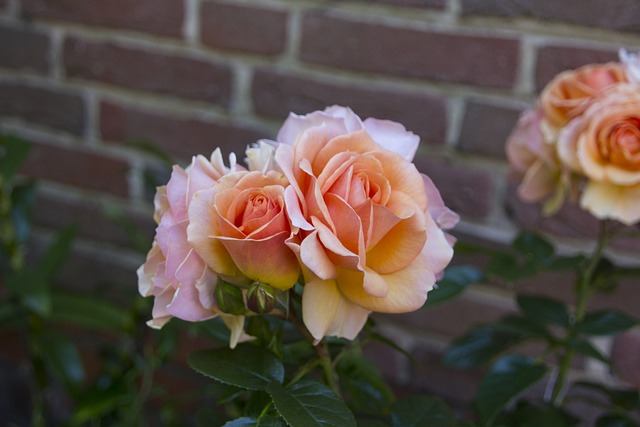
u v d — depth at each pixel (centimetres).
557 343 97
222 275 79
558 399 102
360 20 112
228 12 116
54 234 132
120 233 128
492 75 109
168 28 118
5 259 121
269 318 90
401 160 79
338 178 78
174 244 79
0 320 124
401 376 121
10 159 116
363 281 77
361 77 113
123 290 126
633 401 101
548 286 113
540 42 107
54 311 123
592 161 91
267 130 118
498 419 102
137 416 124
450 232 115
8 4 125
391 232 79
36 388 131
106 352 129
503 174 111
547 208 98
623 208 91
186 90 120
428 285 79
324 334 79
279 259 78
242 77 117
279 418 81
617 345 112
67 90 125
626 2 103
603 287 104
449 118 112
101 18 121
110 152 126
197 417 95
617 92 92
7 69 128
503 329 100
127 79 122
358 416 95
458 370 119
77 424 123
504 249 113
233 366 82
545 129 95
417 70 111
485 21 108
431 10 109
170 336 115
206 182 80
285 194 77
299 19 114
